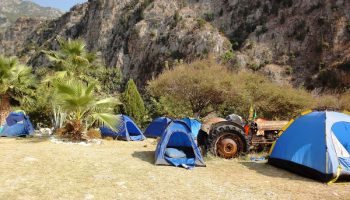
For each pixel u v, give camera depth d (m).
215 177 8.48
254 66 65.56
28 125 16.16
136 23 97.44
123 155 10.74
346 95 36.62
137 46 91.81
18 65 19.97
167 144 10.51
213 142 10.96
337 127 9.05
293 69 63.34
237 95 27.14
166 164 9.55
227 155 10.91
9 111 19.34
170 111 27.50
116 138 15.56
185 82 28.78
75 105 13.45
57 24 152.88
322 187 7.97
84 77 18.83
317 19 67.75
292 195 7.23
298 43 67.44
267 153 11.74
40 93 20.77
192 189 7.34
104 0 117.00
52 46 123.94
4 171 8.00
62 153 10.38
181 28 82.56
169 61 77.19
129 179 7.86
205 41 74.00
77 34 125.81
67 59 19.03
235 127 11.04
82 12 139.88
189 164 9.62
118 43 100.44
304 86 58.62
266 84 28.05
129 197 6.62
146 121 24.55
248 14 79.81
